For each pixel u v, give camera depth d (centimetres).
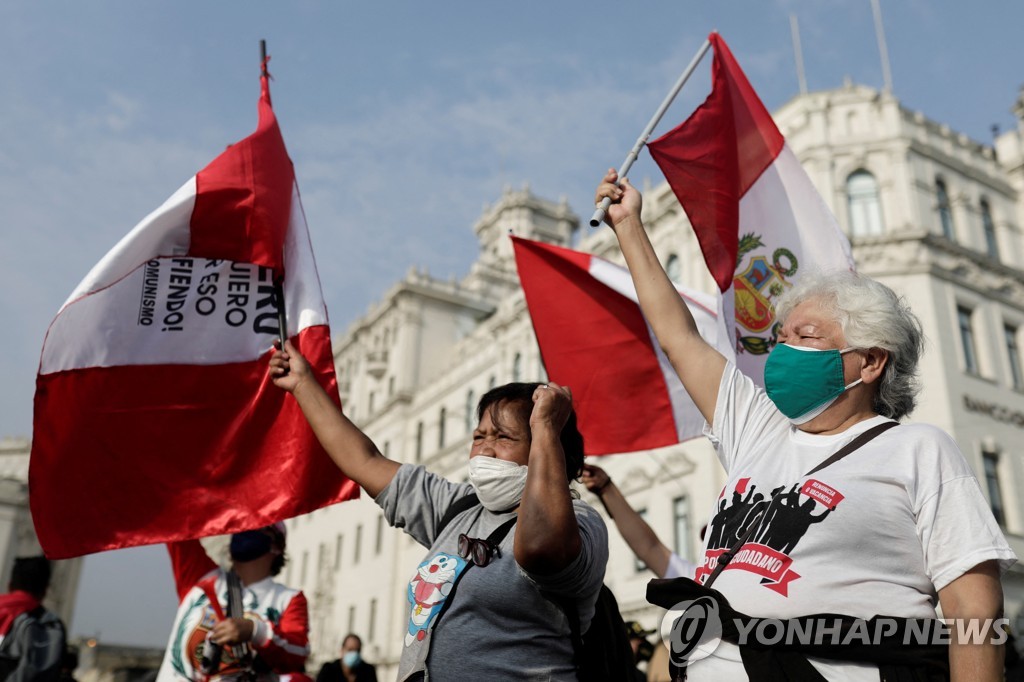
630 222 335
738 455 279
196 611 466
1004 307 2291
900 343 262
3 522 4966
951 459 233
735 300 412
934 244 2206
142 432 387
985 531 220
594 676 274
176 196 401
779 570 232
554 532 240
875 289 271
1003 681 208
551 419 257
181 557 488
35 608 487
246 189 411
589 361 523
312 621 4056
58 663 478
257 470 390
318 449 387
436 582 281
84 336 386
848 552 229
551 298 535
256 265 412
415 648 275
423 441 3709
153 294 400
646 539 466
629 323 520
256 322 407
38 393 376
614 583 2361
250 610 464
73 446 379
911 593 226
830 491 237
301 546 4462
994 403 2134
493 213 4844
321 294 407
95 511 376
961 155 2450
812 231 450
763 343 414
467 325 4212
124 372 390
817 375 260
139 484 383
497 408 307
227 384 399
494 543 280
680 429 509
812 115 2378
